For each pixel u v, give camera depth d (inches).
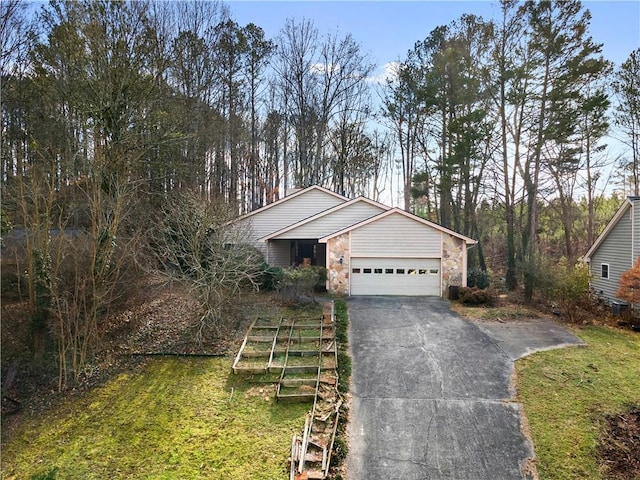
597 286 713.0
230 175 1055.6
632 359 402.9
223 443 279.9
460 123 832.3
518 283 816.3
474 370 373.1
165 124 680.4
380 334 458.9
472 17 868.6
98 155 503.2
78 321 380.5
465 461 266.5
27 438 289.4
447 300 621.6
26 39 615.8
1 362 356.2
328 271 661.3
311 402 326.0
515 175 829.8
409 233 655.1
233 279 489.7
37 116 614.9
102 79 597.9
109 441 284.0
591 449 272.5
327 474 252.1
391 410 316.2
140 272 480.7
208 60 890.1
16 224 416.2
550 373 366.3
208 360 396.2
